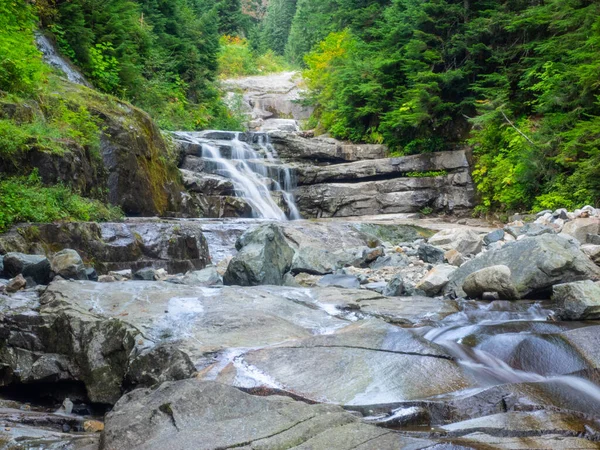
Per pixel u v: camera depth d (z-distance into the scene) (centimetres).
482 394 370
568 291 618
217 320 527
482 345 489
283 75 4259
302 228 1259
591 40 1334
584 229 1033
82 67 1775
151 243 898
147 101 2066
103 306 557
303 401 370
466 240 1068
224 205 1538
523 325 555
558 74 1495
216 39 2905
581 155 1436
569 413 344
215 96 2736
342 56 2450
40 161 969
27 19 1375
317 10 3341
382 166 1903
